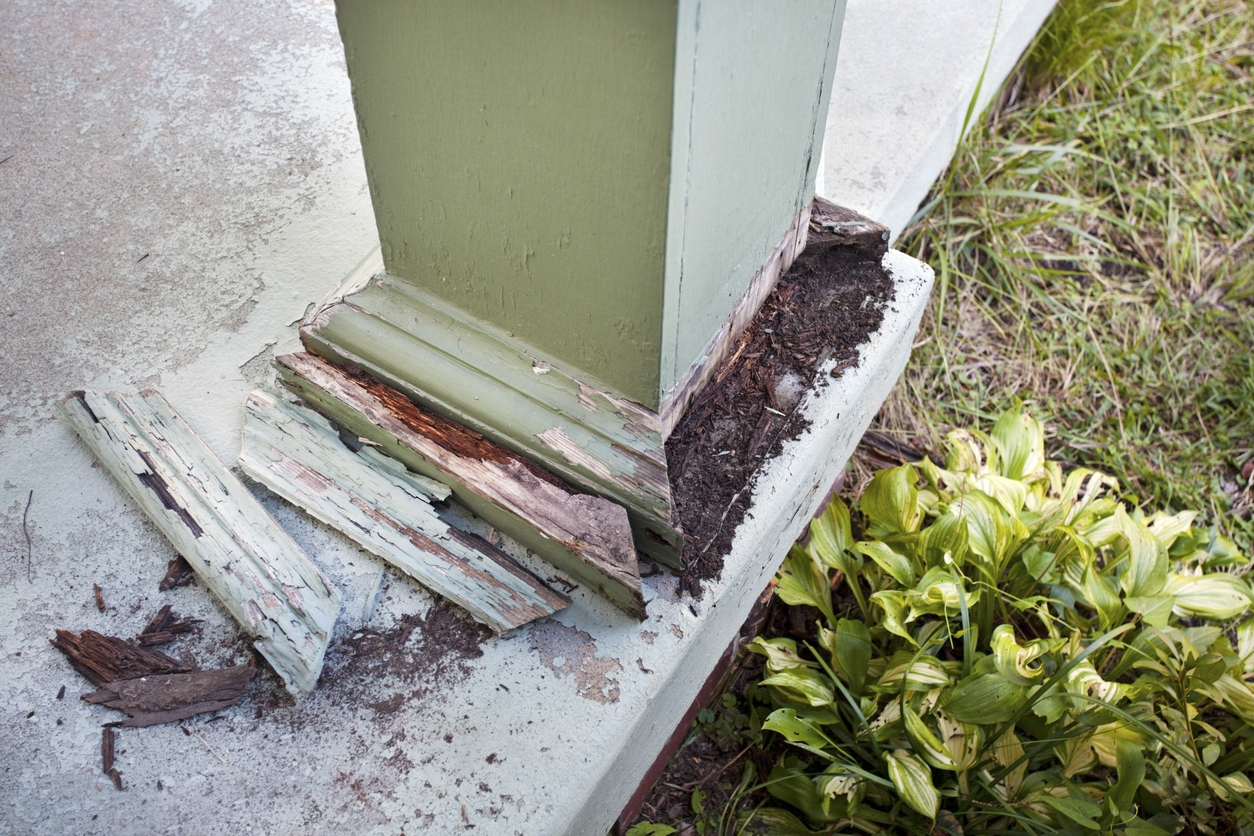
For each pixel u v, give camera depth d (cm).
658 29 76
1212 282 239
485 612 119
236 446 137
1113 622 149
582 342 114
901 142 192
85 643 119
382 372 129
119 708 114
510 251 108
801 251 151
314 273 157
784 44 98
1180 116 263
